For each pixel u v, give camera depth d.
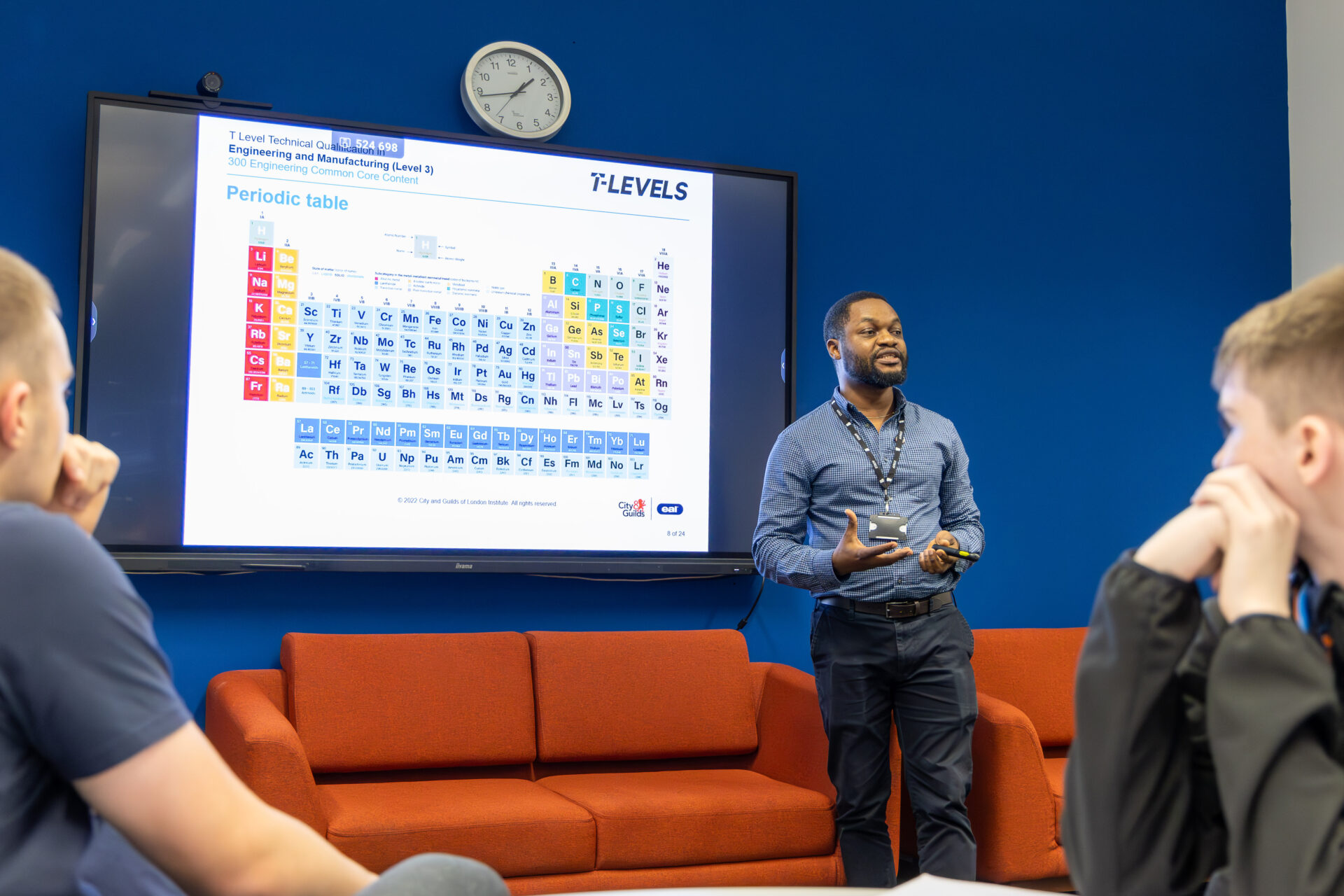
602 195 3.23
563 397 3.14
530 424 3.11
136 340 2.80
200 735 0.75
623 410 3.20
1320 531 0.72
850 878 2.58
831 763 2.65
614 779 2.81
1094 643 0.76
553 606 3.18
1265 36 4.26
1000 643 3.35
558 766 2.93
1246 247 4.13
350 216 2.99
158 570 2.75
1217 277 4.07
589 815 2.46
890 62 3.70
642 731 2.92
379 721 2.70
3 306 0.76
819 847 2.61
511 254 3.13
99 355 2.77
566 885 2.40
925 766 2.60
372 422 2.97
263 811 0.77
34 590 0.70
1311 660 0.68
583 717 2.88
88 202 2.77
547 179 3.18
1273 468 0.73
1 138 2.79
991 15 3.85
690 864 2.50
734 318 3.34
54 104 2.84
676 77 3.45
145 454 2.78
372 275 3.00
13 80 2.81
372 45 3.14
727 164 3.37
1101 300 3.88
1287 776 0.67
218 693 2.55
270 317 2.90
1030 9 3.91
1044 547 3.71
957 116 3.77
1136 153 4.00
